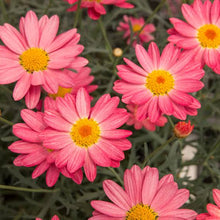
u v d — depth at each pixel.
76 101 0.36
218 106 0.48
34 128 0.35
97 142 0.36
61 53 0.37
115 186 0.34
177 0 0.49
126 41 0.52
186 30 0.39
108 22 0.50
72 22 0.47
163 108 0.37
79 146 0.35
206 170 0.44
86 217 0.42
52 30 0.37
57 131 0.35
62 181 0.40
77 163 0.35
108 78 0.45
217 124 0.48
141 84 0.38
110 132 0.35
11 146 0.35
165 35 0.44
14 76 0.36
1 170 0.45
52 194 0.41
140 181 0.34
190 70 0.38
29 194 0.44
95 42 0.47
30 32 0.37
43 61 0.37
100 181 0.41
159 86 0.37
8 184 0.45
